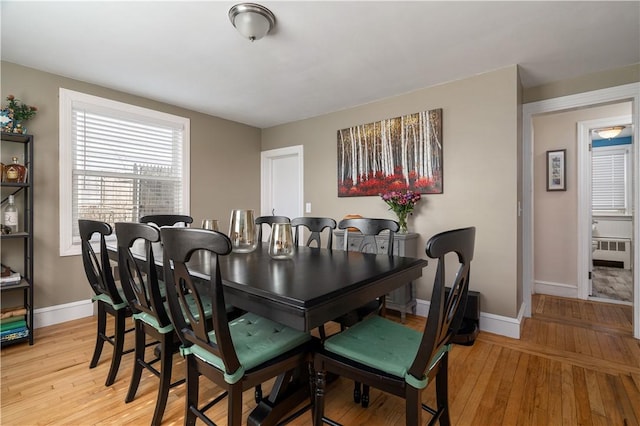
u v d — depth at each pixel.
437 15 1.94
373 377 1.17
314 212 4.07
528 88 3.04
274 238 1.83
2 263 2.57
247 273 1.45
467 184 2.86
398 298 2.95
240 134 4.38
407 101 3.24
